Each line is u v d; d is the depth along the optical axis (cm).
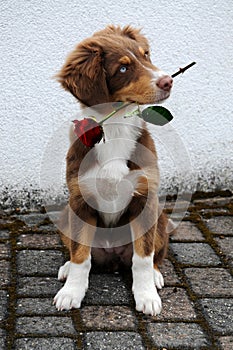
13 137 174
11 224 167
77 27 171
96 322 130
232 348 125
